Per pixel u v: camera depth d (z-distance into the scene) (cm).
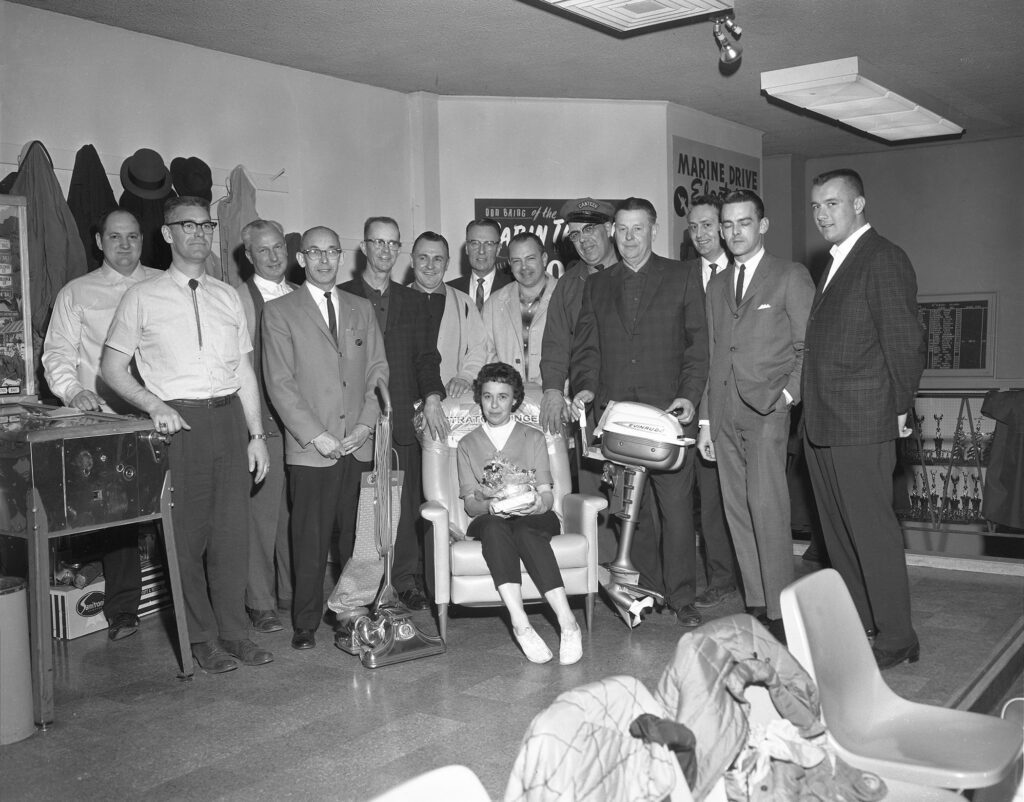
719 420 419
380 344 444
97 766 296
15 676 315
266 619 441
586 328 452
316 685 363
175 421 358
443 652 398
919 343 353
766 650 209
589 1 474
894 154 1016
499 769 286
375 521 412
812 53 611
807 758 210
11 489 334
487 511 414
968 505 745
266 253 455
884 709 257
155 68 535
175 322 372
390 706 339
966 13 531
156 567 471
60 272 463
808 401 375
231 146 575
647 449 408
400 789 144
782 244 1034
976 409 836
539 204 722
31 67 481
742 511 421
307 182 620
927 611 438
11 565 409
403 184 688
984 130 925
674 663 201
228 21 509
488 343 511
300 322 415
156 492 362
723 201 414
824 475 382
